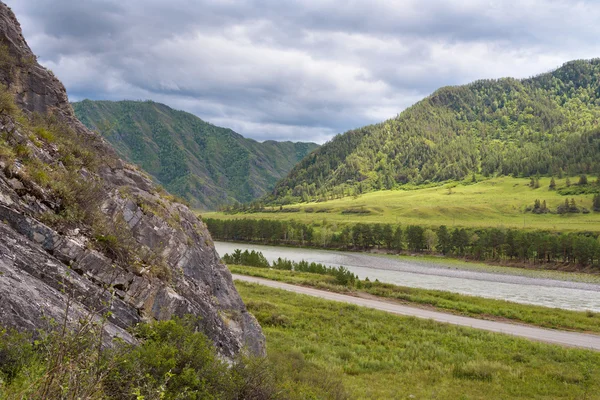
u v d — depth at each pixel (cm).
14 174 759
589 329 3122
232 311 1325
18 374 403
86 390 365
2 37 1194
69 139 1127
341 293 4334
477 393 1525
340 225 17788
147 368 566
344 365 1795
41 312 537
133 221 1060
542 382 1698
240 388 776
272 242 15112
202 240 1408
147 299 838
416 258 11719
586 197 19975
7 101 916
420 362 1930
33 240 696
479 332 2708
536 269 9800
